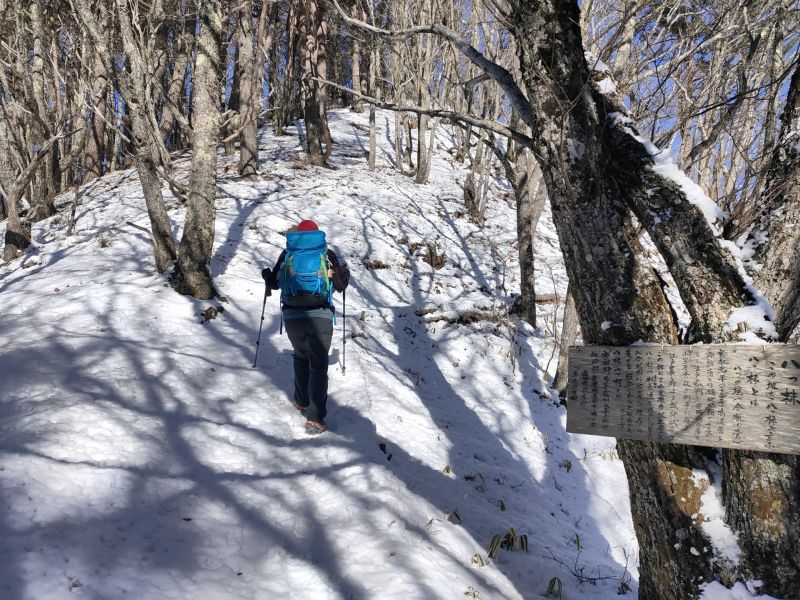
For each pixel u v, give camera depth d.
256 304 6.59
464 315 8.10
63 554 2.37
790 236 2.20
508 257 10.95
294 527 3.05
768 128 2.70
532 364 7.52
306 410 4.44
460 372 6.86
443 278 9.48
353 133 21.09
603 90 2.55
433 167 17.38
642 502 2.54
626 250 2.48
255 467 3.56
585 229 2.52
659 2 3.35
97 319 5.38
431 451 4.75
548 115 2.58
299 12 17.06
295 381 4.42
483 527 3.83
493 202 14.55
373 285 8.56
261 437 3.96
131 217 9.90
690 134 3.80
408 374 6.37
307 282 4.21
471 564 3.27
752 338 2.16
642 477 2.51
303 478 3.53
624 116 2.54
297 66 22.58
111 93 12.34
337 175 14.61
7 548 2.31
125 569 2.42
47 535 2.45
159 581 2.41
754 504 2.16
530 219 8.34
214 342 5.47
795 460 2.14
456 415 5.79
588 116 2.47
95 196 12.42
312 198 11.73
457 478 4.46
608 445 6.21
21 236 8.33
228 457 3.60
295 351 4.37
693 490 2.35
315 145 15.56
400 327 7.49
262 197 11.32
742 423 2.12
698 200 2.33
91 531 2.58
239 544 2.82
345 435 4.17
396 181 14.92
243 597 2.47
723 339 2.24
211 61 6.21
